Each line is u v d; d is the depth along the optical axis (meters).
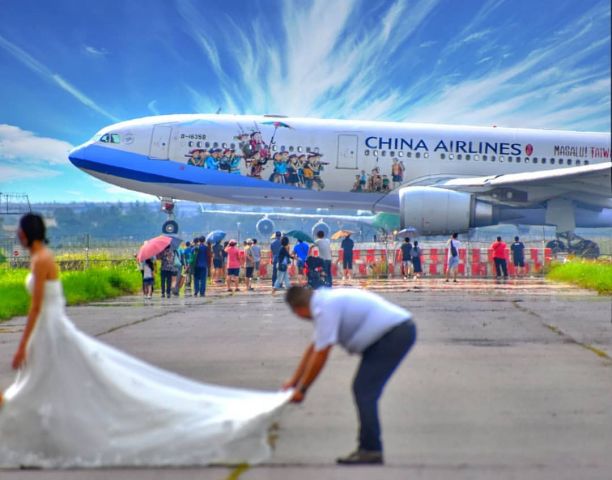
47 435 5.18
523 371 8.48
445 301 17.20
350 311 5.19
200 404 5.38
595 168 28.95
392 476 4.86
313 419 6.35
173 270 20.23
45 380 5.21
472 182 31.73
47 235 5.53
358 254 28.55
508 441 5.68
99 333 11.93
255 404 5.45
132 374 5.38
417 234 31.81
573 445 5.57
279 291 22.45
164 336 11.49
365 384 5.24
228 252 22.44
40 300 5.26
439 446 5.56
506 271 27.16
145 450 5.15
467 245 31.72
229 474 4.92
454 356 9.49
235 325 12.91
